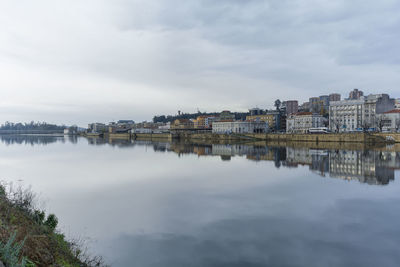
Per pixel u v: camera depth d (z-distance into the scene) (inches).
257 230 979.9
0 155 3705.7
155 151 4564.5
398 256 780.6
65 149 4918.8
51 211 1186.0
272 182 1873.8
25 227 544.4
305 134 6510.8
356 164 2704.2
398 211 1199.6
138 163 2930.6
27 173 2194.9
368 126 5974.4
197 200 1391.5
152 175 2156.7
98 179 1961.1
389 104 6599.4
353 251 811.4
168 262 737.0
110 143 7288.4
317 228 1000.9
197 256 774.5
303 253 797.9
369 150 4099.4
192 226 1016.9
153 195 1494.8
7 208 592.1
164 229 986.7
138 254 783.1
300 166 2645.2
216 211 1206.3
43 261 457.7
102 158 3412.9
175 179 1988.2
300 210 1219.2
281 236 922.7
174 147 5620.1
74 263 568.7
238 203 1336.1
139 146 5959.6
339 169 2437.3
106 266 683.4
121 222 1056.2
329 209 1234.0
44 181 1860.2
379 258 768.3
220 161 3112.7
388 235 933.8
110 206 1275.8
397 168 2445.9
